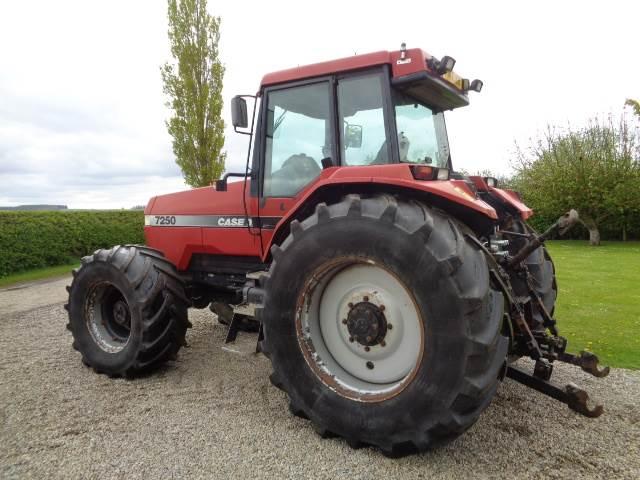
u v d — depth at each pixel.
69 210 13.34
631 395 3.27
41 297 7.94
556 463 2.41
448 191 2.46
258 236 3.73
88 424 2.88
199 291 4.40
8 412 3.06
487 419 2.88
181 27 12.89
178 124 13.19
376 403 2.42
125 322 3.77
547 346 3.07
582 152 16.75
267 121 3.48
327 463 2.40
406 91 3.20
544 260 3.85
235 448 2.56
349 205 2.52
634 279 8.28
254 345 4.48
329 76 3.14
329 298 2.77
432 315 2.24
